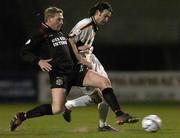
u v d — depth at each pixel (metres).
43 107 36.94
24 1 111.94
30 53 36.69
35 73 100.19
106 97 35.84
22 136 36.28
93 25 37.19
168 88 99.19
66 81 36.62
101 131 39.59
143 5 117.94
